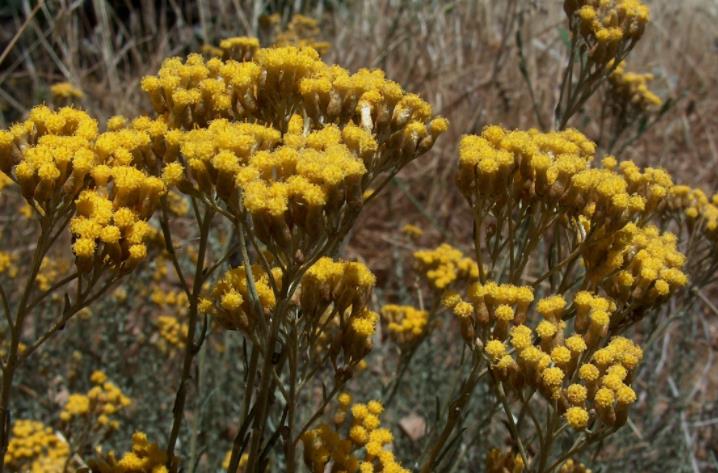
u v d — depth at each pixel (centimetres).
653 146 58
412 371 36
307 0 55
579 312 22
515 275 23
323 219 19
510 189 22
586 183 22
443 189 51
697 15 70
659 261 23
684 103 59
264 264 19
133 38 54
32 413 34
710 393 42
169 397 35
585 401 21
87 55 61
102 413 29
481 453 32
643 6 27
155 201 20
